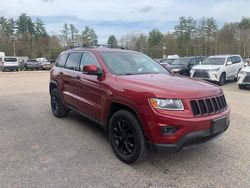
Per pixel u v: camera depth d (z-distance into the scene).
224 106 4.53
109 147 5.10
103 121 4.95
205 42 94.31
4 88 13.70
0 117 7.32
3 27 89.81
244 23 102.25
